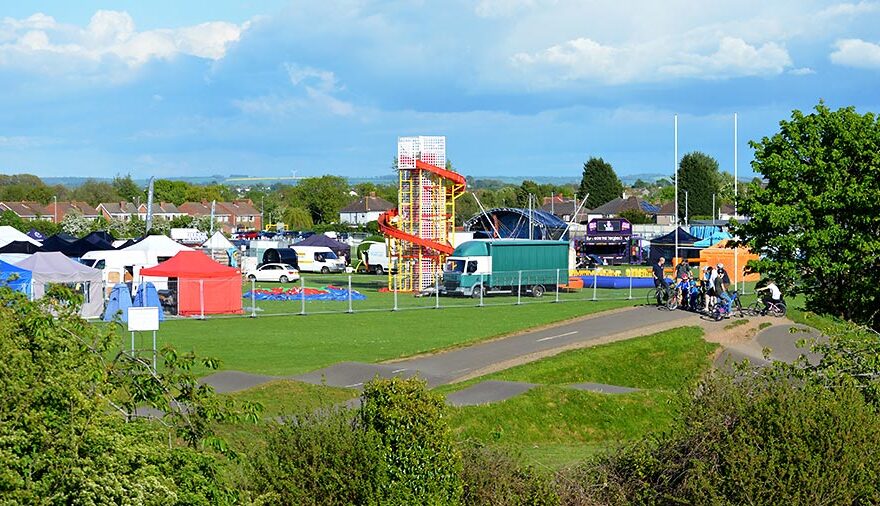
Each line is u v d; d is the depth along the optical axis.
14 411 10.23
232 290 48.44
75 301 12.27
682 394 16.25
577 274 71.25
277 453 12.89
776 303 41.19
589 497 14.45
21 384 10.47
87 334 12.01
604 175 186.88
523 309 50.44
